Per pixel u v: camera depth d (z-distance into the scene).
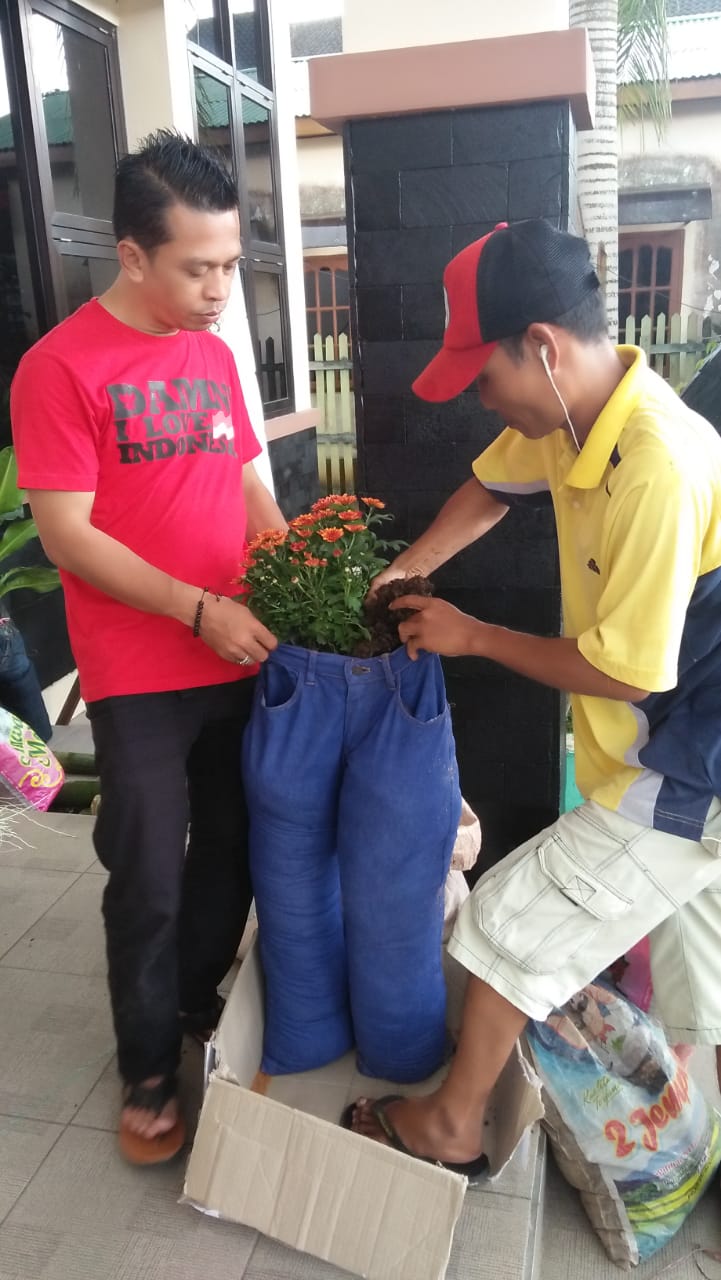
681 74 9.16
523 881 1.59
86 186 4.27
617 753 1.57
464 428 2.62
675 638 1.38
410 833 1.65
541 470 1.82
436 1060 1.90
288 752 1.65
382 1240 1.47
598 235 6.00
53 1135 1.81
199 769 1.88
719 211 9.31
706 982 1.71
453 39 2.59
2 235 3.88
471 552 2.69
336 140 10.01
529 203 2.41
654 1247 1.76
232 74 5.51
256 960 1.92
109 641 1.66
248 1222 1.57
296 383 6.86
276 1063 1.92
